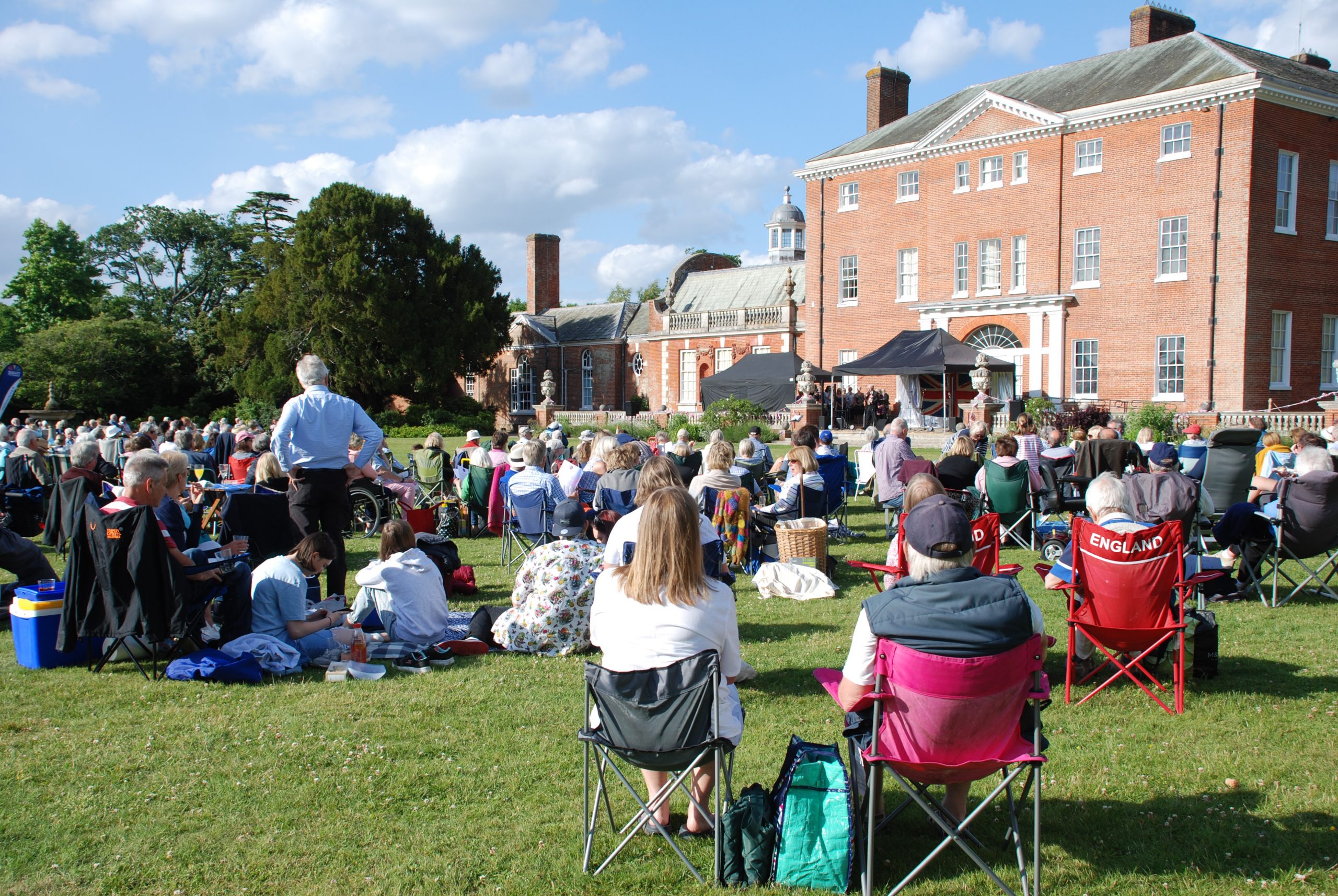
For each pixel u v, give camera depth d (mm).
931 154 34906
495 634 7320
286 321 45594
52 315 59594
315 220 45375
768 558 10391
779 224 57562
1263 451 12109
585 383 52969
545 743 5359
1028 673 3693
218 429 20375
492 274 49750
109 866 3994
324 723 5641
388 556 7219
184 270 66250
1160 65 30656
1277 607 8359
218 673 6375
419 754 5203
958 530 3750
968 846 3734
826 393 34344
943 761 3709
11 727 5547
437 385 46125
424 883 3881
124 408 52312
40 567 8367
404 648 6898
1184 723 5535
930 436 28719
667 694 3738
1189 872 3877
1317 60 34562
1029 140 32219
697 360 46812
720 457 10078
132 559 6227
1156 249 29359
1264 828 4234
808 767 4031
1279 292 28344
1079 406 29562
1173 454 8914
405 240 46719
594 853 4156
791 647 7273
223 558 6660
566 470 11109
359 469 8211
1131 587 5711
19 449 13500
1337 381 30031
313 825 4379
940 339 30312
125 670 6699
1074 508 11242
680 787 4457
